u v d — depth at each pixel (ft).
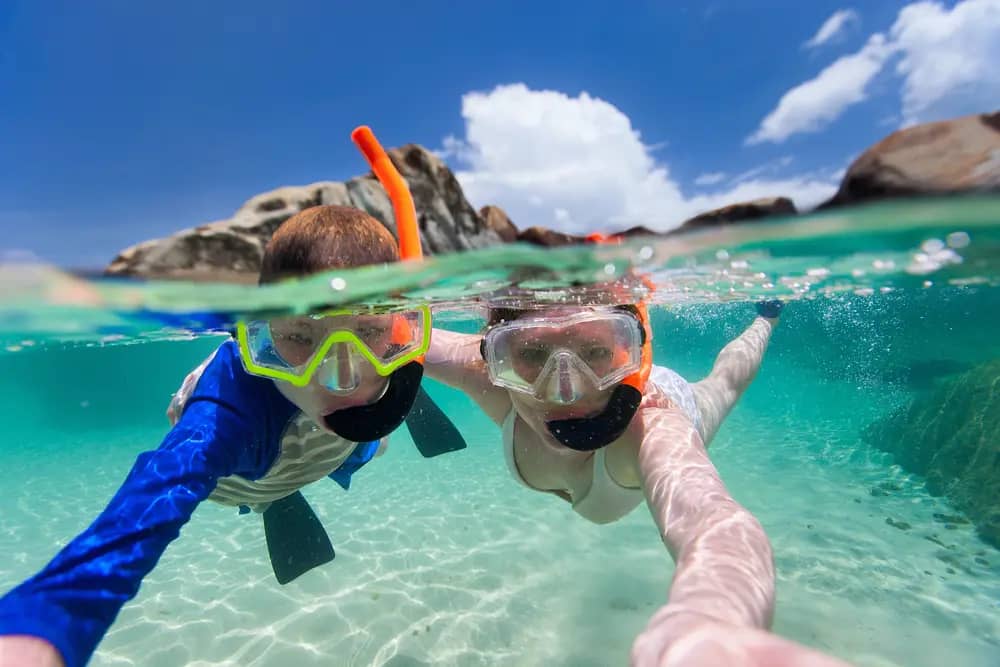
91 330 2.36
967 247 1.73
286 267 1.41
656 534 3.28
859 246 1.75
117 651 2.32
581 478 1.62
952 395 4.15
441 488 4.49
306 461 1.62
